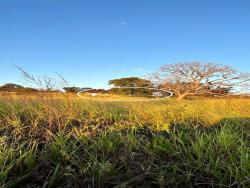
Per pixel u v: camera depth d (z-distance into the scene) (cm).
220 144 459
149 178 386
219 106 1048
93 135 499
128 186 361
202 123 674
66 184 354
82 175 367
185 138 509
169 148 457
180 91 3403
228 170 386
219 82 3216
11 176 360
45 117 571
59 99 661
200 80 3347
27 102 654
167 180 375
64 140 443
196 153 435
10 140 460
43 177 368
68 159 388
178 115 721
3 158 367
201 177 382
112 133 509
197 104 1032
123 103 868
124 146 454
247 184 357
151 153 436
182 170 392
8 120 537
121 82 2669
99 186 353
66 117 577
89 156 409
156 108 771
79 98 762
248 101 1162
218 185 368
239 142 507
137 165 407
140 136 523
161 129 568
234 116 768
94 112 676
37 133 487
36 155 407
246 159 389
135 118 645
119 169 398
